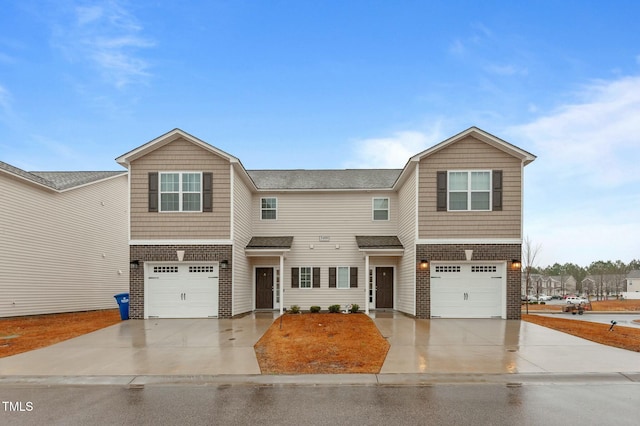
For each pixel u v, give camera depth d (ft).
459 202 52.03
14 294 54.13
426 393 22.33
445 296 51.78
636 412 19.35
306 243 64.85
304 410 19.74
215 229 52.60
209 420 18.53
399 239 62.95
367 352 31.53
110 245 76.18
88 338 38.29
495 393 22.31
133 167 53.01
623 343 35.12
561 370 26.53
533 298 213.87
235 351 32.37
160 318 52.06
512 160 51.93
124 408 20.18
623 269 309.63
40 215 58.95
